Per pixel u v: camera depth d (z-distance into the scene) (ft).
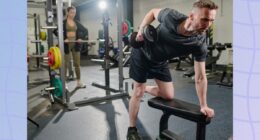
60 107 10.81
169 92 6.82
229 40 21.98
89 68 24.57
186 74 17.25
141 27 6.18
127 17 31.12
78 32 14.25
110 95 12.01
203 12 4.50
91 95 12.97
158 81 6.78
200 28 4.83
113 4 32.71
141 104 10.94
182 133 7.80
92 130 8.16
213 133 7.66
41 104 11.37
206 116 5.58
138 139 6.98
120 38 12.22
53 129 8.29
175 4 26.23
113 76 19.27
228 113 9.57
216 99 11.66
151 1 28.86
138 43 6.29
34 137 7.63
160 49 5.99
